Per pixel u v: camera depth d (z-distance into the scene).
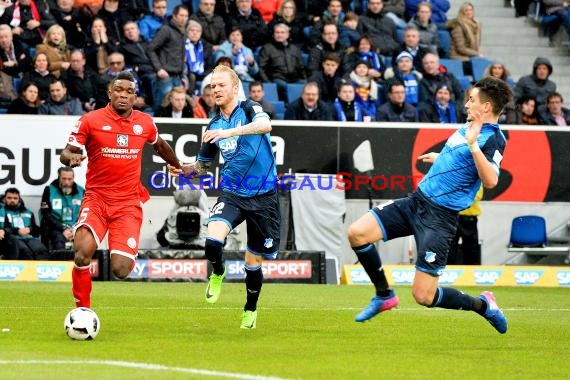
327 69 32.47
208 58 33.00
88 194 14.76
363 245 14.27
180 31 31.89
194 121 29.08
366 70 31.81
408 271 28.02
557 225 30.84
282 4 34.97
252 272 15.52
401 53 33.06
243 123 15.09
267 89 32.94
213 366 11.73
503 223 30.69
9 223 27.17
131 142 14.75
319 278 27.58
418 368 12.00
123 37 32.41
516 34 39.91
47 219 27.42
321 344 14.00
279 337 14.71
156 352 12.84
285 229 28.61
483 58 36.75
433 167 14.18
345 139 29.78
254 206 15.27
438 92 31.59
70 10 32.88
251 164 15.12
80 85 30.25
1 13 31.73
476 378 11.41
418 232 14.16
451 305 14.48
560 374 11.88
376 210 14.38
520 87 33.72
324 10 36.66
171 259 26.94
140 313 17.92
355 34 34.78
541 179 30.70
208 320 16.88
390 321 17.27
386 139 29.94
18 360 11.99
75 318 13.92
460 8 37.31
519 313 19.77
